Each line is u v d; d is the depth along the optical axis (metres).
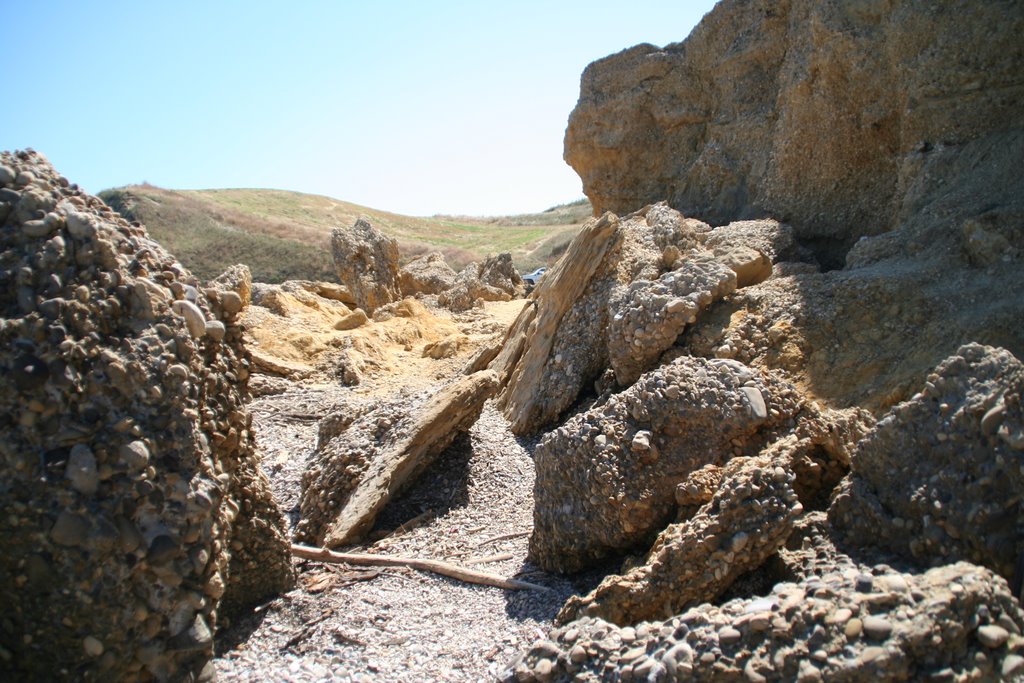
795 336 6.52
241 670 4.07
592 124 13.42
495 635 4.29
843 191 9.55
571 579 4.94
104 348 3.46
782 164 9.95
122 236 3.75
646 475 4.68
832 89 9.39
